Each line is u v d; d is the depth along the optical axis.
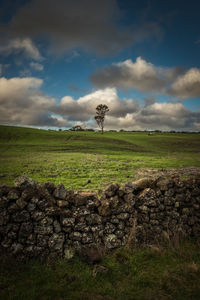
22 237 4.70
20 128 94.88
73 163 25.14
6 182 15.05
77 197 5.37
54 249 4.77
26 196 4.83
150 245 5.50
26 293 3.61
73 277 4.12
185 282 4.13
